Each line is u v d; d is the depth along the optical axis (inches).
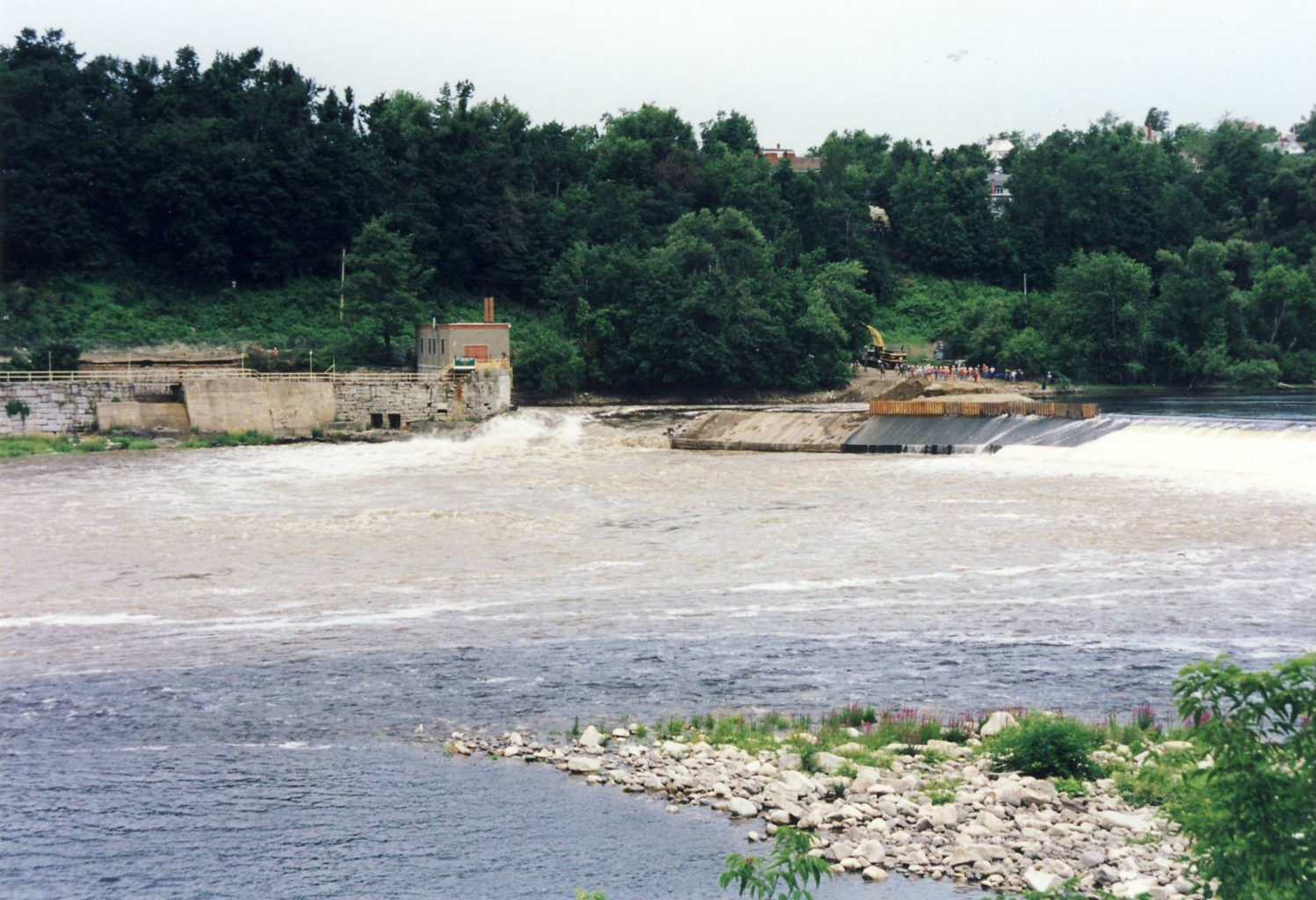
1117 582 1951.3
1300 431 2962.6
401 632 1737.2
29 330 5064.0
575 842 1057.5
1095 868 944.3
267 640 1704.0
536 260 6604.3
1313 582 1920.5
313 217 6082.7
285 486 3080.7
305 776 1218.0
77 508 2755.9
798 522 2501.2
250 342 5487.2
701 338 5861.2
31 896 999.0
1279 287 6850.4
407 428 4335.6
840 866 971.9
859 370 6599.4
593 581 2032.5
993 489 2827.3
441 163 6501.0
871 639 1667.1
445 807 1137.4
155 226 5890.8
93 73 6023.6
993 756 1179.9
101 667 1588.3
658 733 1301.7
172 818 1131.3
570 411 5206.7
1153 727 1288.1
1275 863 721.6
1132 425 3385.8
